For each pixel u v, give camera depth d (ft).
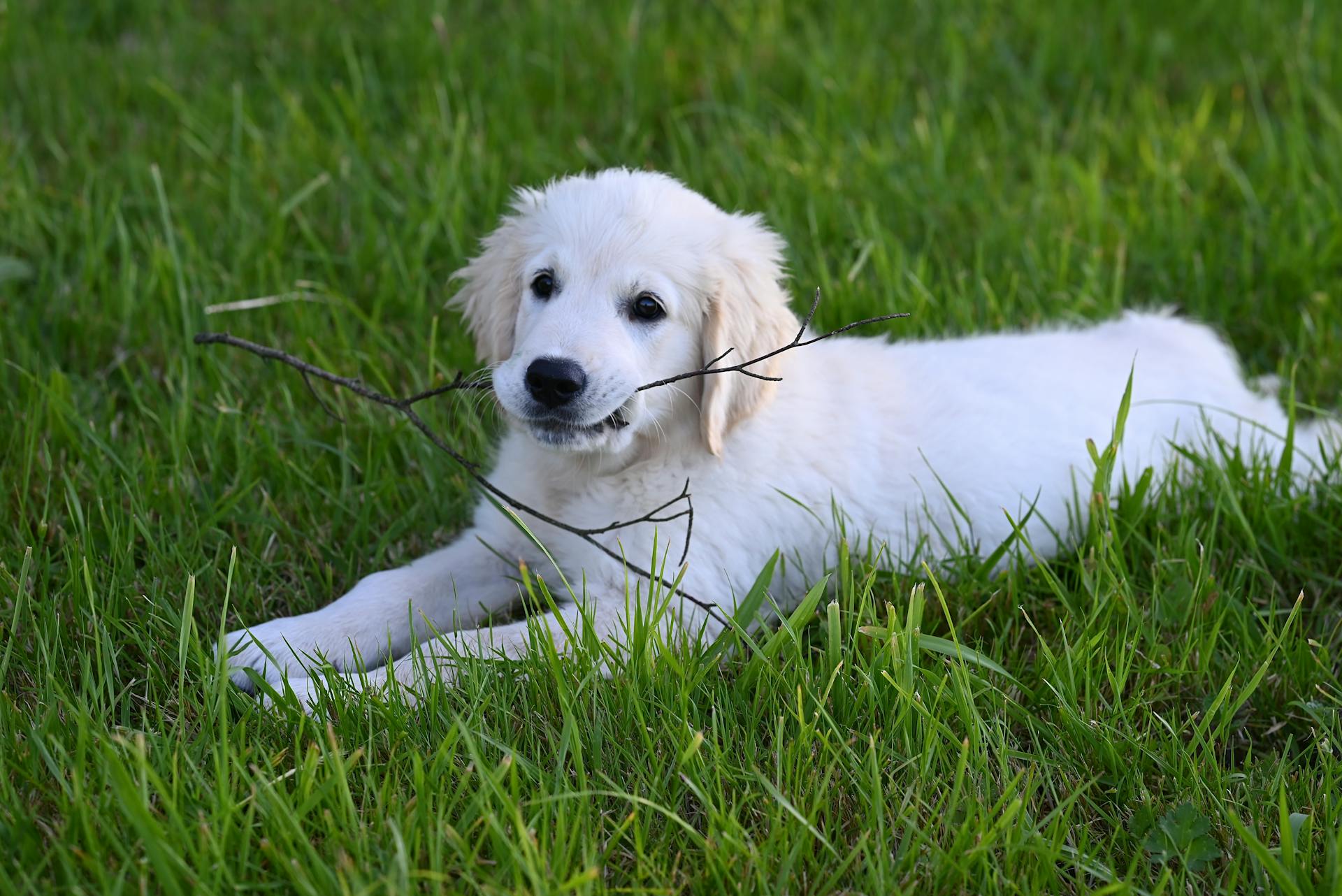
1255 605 8.86
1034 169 14.42
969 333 11.75
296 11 18.04
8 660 7.57
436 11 17.56
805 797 6.68
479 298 9.47
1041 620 8.72
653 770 6.79
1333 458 10.36
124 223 13.07
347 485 9.93
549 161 14.35
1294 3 18.39
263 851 6.09
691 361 8.71
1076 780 7.18
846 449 9.25
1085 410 9.96
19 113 14.93
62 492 9.45
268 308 11.98
